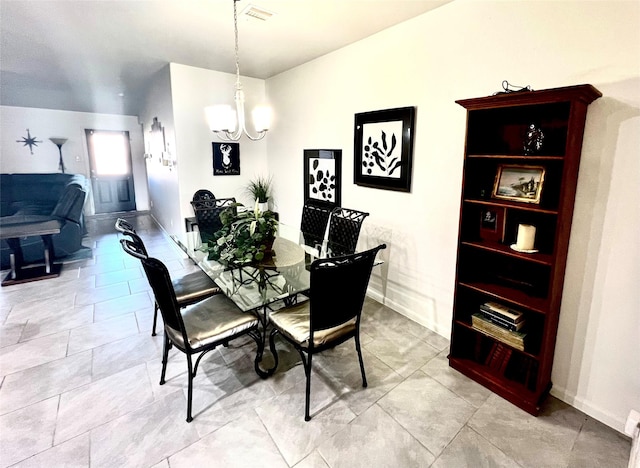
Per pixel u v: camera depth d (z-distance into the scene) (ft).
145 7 7.91
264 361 7.74
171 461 5.23
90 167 24.79
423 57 8.30
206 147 14.32
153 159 19.25
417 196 9.02
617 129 5.31
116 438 5.63
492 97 5.79
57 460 5.22
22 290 11.54
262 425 5.91
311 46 10.61
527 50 6.32
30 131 22.40
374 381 7.05
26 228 12.35
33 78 14.82
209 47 10.77
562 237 5.61
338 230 9.91
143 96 19.01
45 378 7.09
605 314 5.76
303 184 13.76
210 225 11.75
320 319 5.93
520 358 6.62
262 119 8.57
